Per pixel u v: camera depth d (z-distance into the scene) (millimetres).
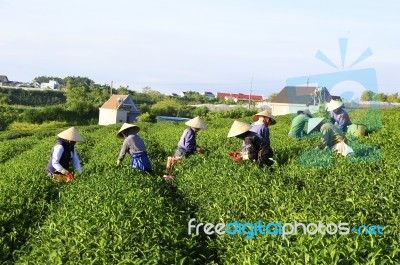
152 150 18109
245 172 10664
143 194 9344
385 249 5820
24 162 16750
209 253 7602
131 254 6426
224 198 8969
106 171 12250
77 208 8445
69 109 86188
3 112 81562
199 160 13695
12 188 11180
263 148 12055
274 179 9883
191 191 10531
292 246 6090
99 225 7316
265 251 6168
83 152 19922
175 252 6750
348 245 5770
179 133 24156
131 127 13242
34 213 10117
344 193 8844
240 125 12250
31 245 7910
